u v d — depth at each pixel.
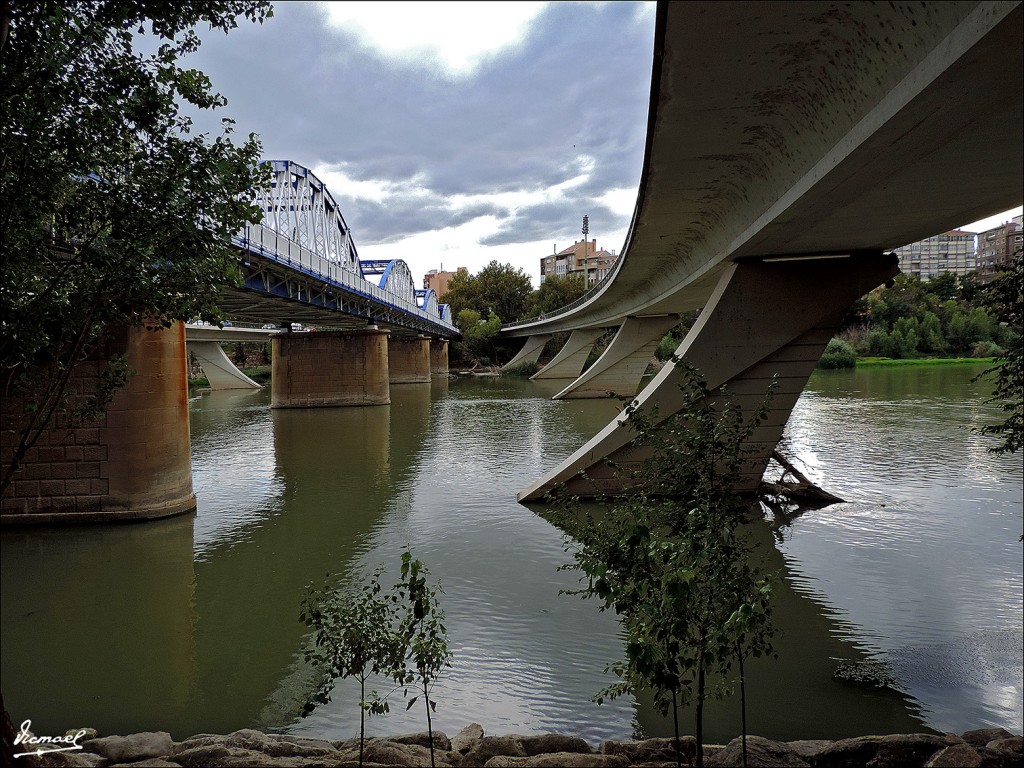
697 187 12.77
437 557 12.34
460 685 7.77
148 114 5.58
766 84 8.12
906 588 10.19
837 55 7.14
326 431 30.14
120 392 15.03
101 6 5.70
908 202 10.49
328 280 31.81
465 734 6.42
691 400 5.07
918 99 6.20
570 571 11.40
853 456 20.03
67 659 8.83
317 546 13.26
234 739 6.10
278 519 15.25
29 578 11.82
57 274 5.89
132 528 14.64
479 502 16.34
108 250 5.64
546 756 5.43
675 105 8.70
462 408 39.44
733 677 7.79
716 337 14.90
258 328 68.62
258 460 22.84
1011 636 8.52
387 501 16.66
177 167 5.79
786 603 9.77
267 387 64.38
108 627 9.81
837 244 13.77
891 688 7.45
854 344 74.00
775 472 17.97
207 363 58.56
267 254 23.91
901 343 69.62
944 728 6.69
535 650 8.59
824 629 8.91
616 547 4.30
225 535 14.12
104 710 7.56
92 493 15.05
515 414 35.16
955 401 33.31
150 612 10.33
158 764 5.51
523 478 19.03
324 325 52.91
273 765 5.45
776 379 4.86
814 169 9.16
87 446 15.00
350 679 8.12
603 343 79.94
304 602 4.98
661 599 4.14
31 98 5.27
